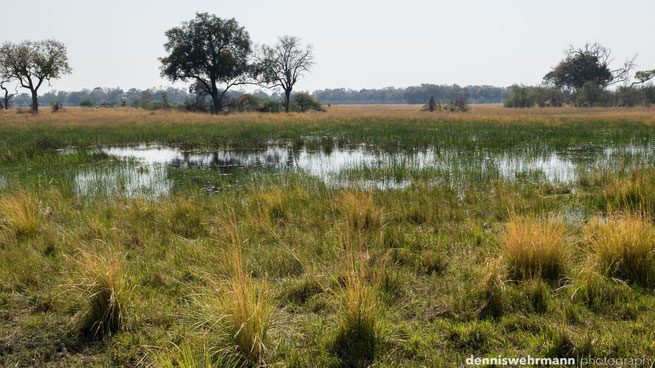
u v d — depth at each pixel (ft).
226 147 58.13
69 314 12.51
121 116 126.93
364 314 10.87
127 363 10.37
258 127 81.25
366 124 87.40
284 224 20.68
